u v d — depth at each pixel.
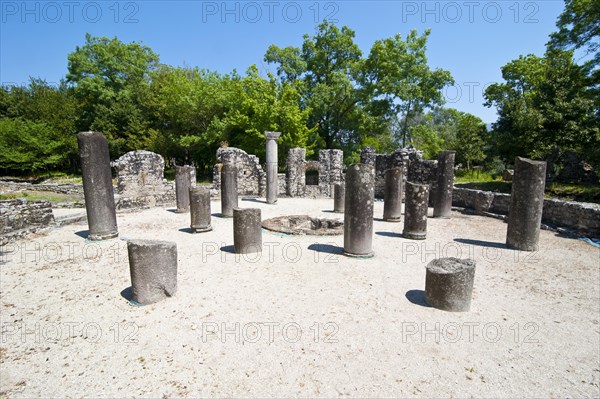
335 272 6.63
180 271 6.64
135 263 5.05
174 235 9.84
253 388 3.29
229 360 3.73
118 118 30.77
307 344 4.06
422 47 27.91
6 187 19.42
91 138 8.59
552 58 19.67
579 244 8.78
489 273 6.67
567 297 5.52
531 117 17.80
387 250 8.28
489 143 22.00
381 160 19.45
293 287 5.85
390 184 12.16
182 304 5.14
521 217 8.24
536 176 8.02
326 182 20.53
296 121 25.75
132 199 14.65
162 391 3.23
